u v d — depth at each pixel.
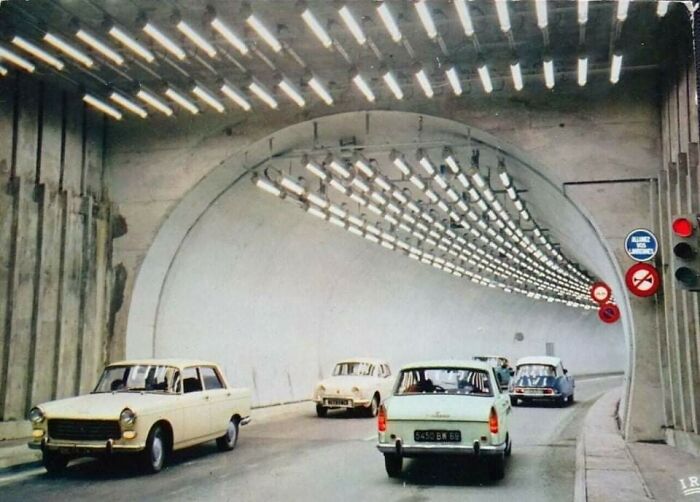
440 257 35.31
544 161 16.17
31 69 13.97
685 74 13.20
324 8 12.31
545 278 43.56
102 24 12.14
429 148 19.50
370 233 26.38
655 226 15.32
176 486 10.80
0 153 15.54
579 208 16.75
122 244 18.55
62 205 17.09
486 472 12.22
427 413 11.03
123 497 9.92
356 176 19.62
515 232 26.50
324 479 11.48
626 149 15.82
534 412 26.25
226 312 23.09
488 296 49.78
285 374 27.11
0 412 15.03
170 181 18.44
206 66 14.65
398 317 38.66
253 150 18.38
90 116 18.33
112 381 13.22
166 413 12.25
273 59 14.72
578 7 11.20
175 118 18.52
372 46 13.55
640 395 15.28
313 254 27.11
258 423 21.27
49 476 11.69
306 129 17.97
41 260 16.25
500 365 39.09
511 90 16.41
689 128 13.02
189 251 19.98
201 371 14.13
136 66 15.08
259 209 21.69
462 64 15.02
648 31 13.44
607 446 14.38
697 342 12.60
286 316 27.30
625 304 16.12
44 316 16.44
